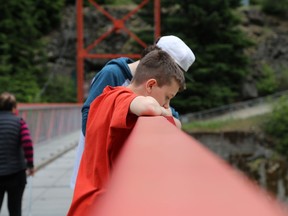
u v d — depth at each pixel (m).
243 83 45.69
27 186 8.38
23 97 38.81
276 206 0.42
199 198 0.44
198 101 39.88
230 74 41.88
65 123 23.64
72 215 1.51
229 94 40.91
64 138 20.20
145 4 43.22
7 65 39.50
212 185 0.46
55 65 53.62
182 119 38.12
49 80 44.66
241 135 34.75
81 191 1.49
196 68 40.25
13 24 41.75
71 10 57.25
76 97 46.72
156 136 0.74
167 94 1.60
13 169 4.43
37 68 42.75
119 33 55.53
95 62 55.00
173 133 0.76
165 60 1.59
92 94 2.28
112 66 2.35
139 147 0.67
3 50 40.41
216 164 0.52
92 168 1.52
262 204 0.42
